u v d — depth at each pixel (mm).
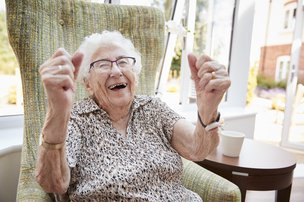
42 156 743
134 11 1401
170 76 2285
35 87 1106
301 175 2592
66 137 810
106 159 934
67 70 652
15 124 1538
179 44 2248
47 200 957
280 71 3592
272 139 3506
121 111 1024
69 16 1243
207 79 808
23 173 1029
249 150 1470
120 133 1009
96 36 1047
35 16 1112
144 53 1420
